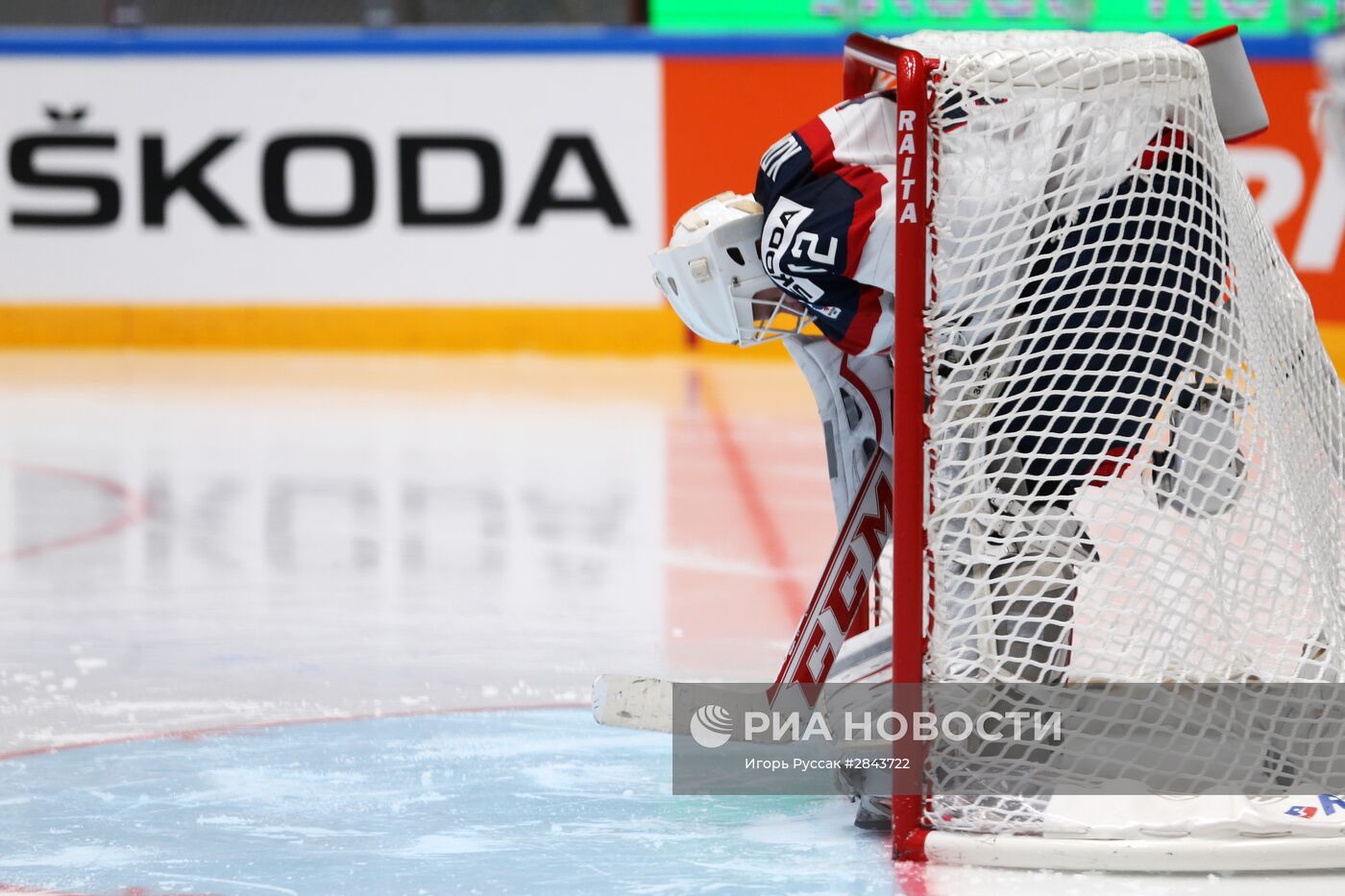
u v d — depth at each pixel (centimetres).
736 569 1608
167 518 1895
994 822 790
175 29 3712
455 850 805
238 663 1230
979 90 790
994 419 809
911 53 788
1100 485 852
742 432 2578
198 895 741
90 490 2084
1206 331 856
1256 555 842
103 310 3750
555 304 3706
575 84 3666
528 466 2267
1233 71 908
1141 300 850
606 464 2281
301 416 2761
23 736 1032
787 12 3706
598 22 3722
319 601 1459
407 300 3722
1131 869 762
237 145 3703
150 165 3709
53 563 1636
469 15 3709
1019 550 844
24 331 3766
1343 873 766
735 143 3672
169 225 3725
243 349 3750
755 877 760
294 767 958
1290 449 885
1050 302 841
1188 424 858
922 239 780
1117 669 849
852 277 825
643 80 3662
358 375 3344
